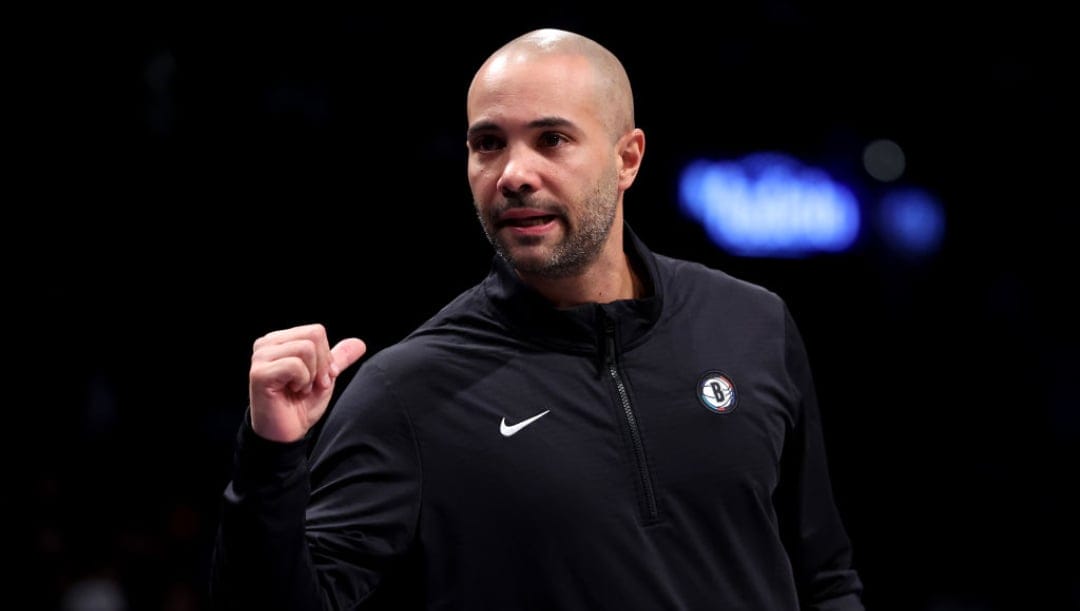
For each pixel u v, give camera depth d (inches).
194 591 703.1
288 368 213.6
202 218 894.4
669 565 242.7
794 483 280.7
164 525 721.6
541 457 243.0
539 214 246.1
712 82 970.7
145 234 882.8
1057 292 1082.1
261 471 218.2
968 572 1052.5
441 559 242.4
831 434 1082.7
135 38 866.1
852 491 1085.8
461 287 941.8
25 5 837.2
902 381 1071.0
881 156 1030.4
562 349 254.2
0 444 805.9
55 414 836.6
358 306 927.0
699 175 987.3
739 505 251.9
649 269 268.7
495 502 241.1
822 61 994.1
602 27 935.0
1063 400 1078.4
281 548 218.5
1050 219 1064.8
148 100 876.0
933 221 1055.0
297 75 900.0
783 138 999.6
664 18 947.3
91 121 867.4
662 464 247.9
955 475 1075.3
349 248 922.7
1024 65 1021.8
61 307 863.1
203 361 893.2
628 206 984.3
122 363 876.0
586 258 255.1
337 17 898.7
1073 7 992.2
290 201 909.2
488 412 247.3
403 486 243.4
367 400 251.3
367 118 915.4
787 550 285.6
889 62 1005.8
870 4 988.6
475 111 251.0
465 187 939.3
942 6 994.1
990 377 1078.4
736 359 264.7
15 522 693.9
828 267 1034.7
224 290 901.8
